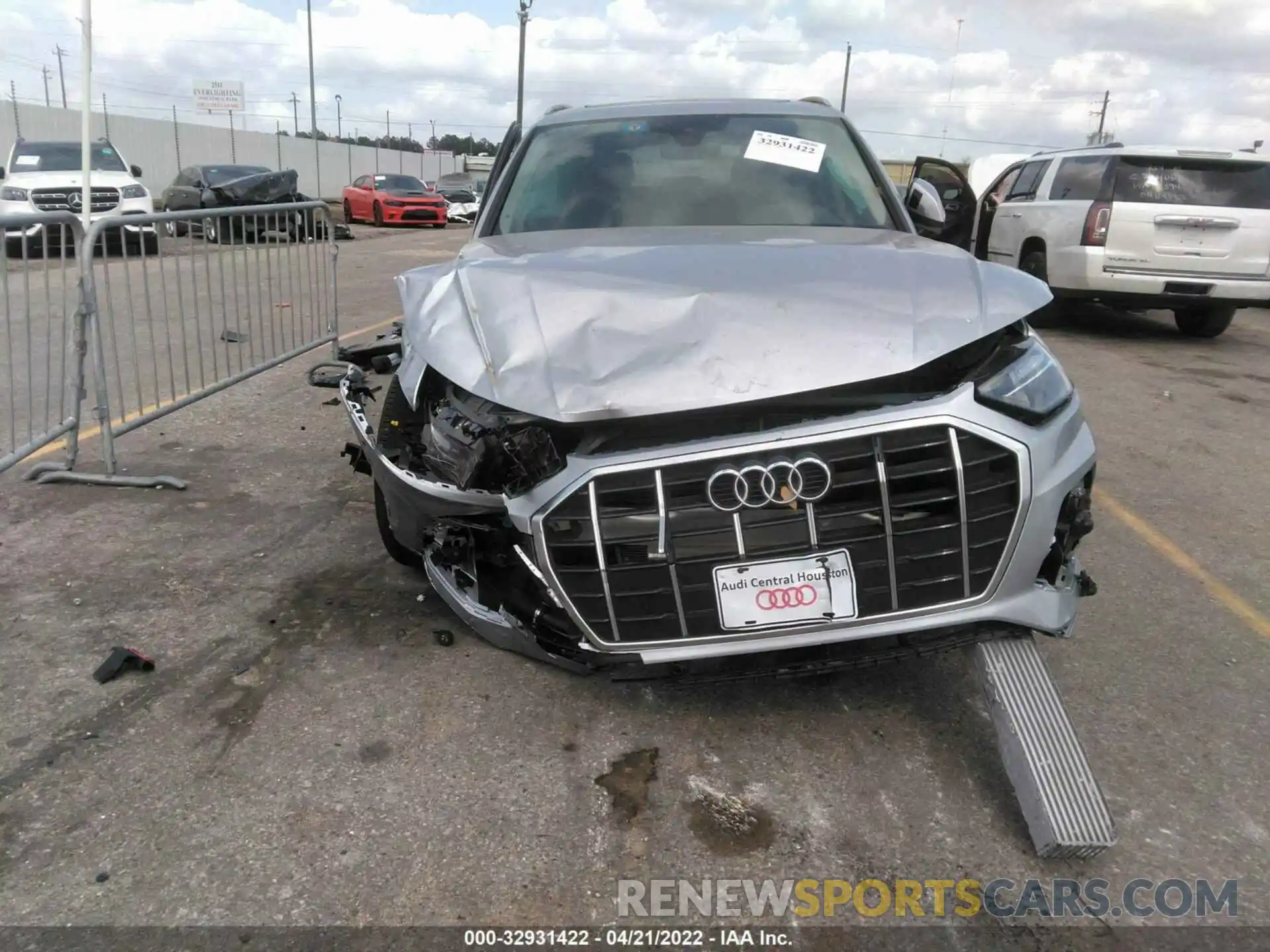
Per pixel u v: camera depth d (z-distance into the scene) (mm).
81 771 2523
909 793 2486
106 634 3223
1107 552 4109
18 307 5965
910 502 2271
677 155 3842
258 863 2213
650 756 2627
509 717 2795
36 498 4461
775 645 2330
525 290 2590
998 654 2441
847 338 2322
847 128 4023
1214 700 2943
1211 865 2240
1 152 26938
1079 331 10156
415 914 2076
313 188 41906
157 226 4957
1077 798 2232
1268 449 5750
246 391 6523
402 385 2920
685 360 2307
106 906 2082
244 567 3754
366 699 2871
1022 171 11180
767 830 2348
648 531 2291
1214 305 9117
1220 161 8883
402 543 3148
